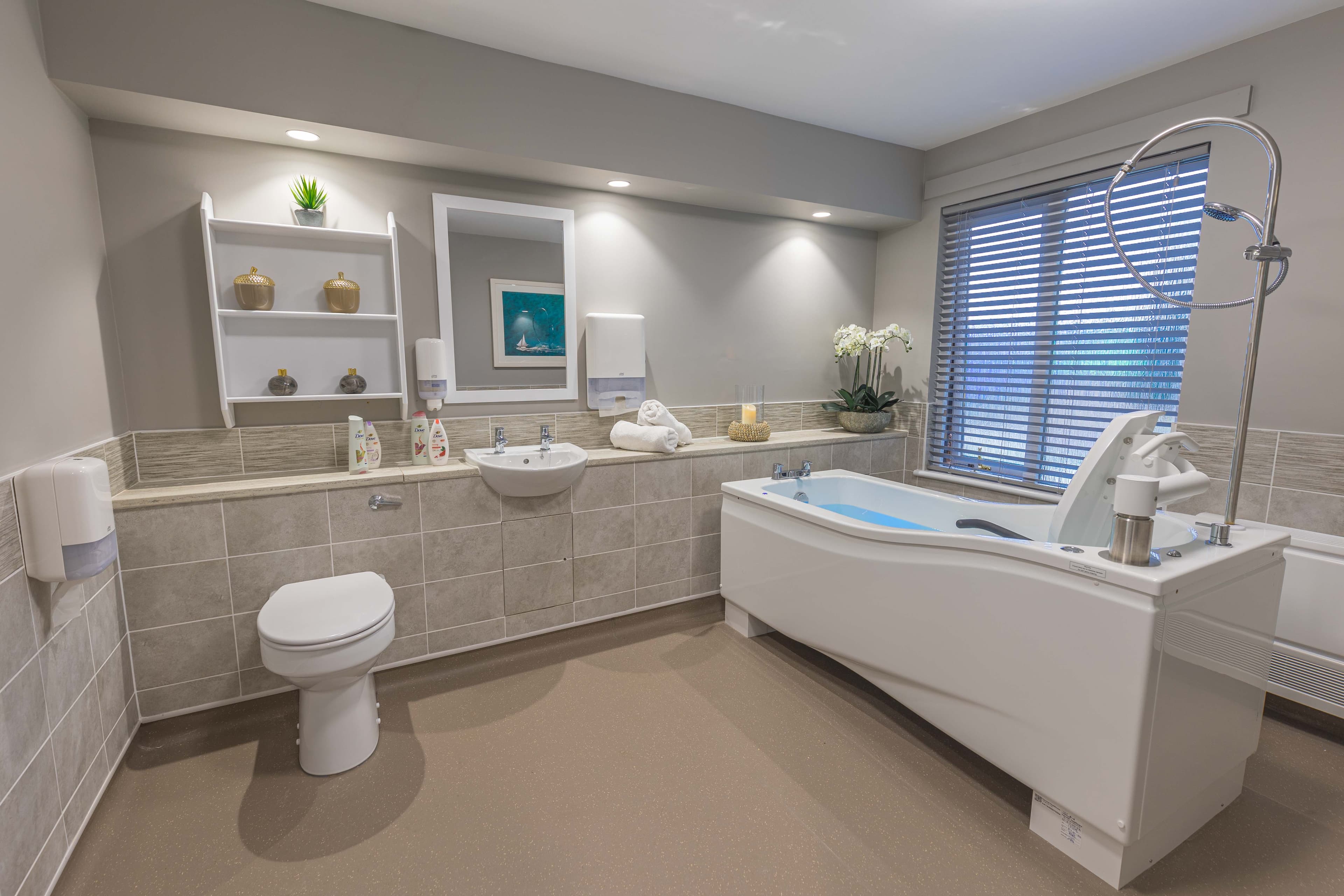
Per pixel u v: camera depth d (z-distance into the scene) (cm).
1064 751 144
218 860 148
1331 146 203
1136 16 207
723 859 148
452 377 262
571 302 285
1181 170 245
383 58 209
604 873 144
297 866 147
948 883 141
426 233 251
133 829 158
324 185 231
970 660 167
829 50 231
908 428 367
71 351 170
